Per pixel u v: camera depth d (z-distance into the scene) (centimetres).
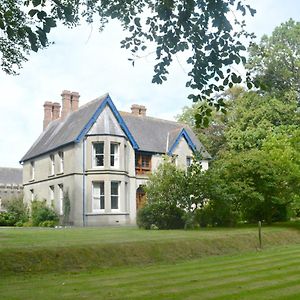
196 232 1708
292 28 4078
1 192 4650
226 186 2067
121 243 1238
